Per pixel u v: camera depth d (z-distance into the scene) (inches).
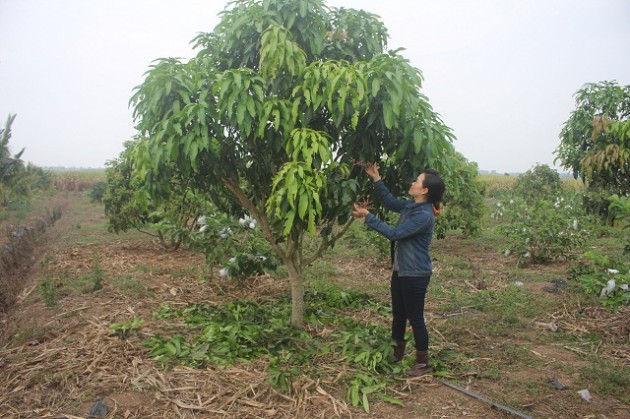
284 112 134.8
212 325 173.5
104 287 238.4
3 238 345.7
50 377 135.3
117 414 118.4
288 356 150.9
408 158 146.7
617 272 167.9
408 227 137.4
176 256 341.4
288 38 141.9
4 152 566.3
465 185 373.4
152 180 153.3
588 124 323.9
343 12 160.6
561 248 316.2
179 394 128.3
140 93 143.7
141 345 158.9
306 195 127.4
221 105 132.9
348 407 125.0
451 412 124.1
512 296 235.9
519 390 136.3
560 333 185.8
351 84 131.6
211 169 155.9
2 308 225.6
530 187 605.3
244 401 124.6
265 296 232.2
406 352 163.5
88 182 1259.2
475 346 172.1
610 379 143.7
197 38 158.1
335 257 340.5
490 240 433.7
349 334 166.4
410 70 132.3
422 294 142.7
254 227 227.1
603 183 322.7
